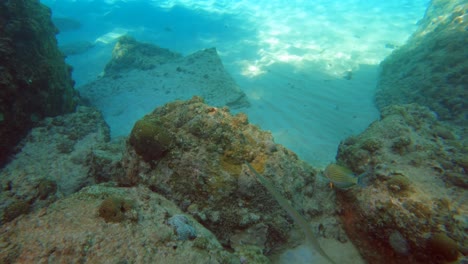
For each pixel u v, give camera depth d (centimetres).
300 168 370
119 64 1209
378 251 304
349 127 791
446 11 1054
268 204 312
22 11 618
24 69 554
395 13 1744
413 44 1051
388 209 293
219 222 299
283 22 1720
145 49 1305
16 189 425
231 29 1680
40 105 600
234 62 1249
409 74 887
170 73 1054
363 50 1295
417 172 323
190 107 373
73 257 201
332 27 1587
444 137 414
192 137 334
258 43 1443
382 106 852
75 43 1611
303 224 204
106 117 840
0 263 192
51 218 237
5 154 494
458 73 730
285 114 849
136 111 854
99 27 1864
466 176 305
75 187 480
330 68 1144
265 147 346
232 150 330
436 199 283
